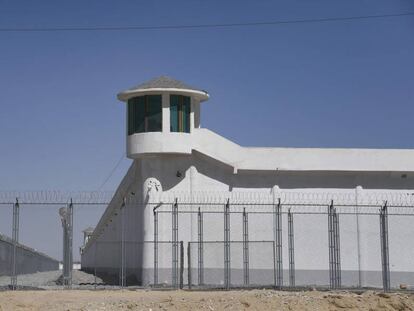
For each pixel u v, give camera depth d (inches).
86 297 1091.9
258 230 1631.4
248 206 1643.7
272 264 1605.6
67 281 1440.7
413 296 1126.4
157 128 1614.2
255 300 1010.1
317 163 1700.3
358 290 1368.1
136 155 1624.0
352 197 1696.6
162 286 1416.1
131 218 1692.9
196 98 1685.5
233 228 1624.0
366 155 1718.8
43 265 2741.1
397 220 1704.0
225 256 1517.0
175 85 1636.3
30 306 982.4
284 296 1074.1
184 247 1593.3
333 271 1523.1
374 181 1733.5
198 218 1599.4
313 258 1648.6
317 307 987.9
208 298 1050.7
